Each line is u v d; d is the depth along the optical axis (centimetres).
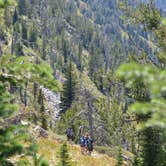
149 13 2925
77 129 6384
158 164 2700
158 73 572
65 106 11131
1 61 977
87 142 4288
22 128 1034
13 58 1000
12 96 1063
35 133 4053
